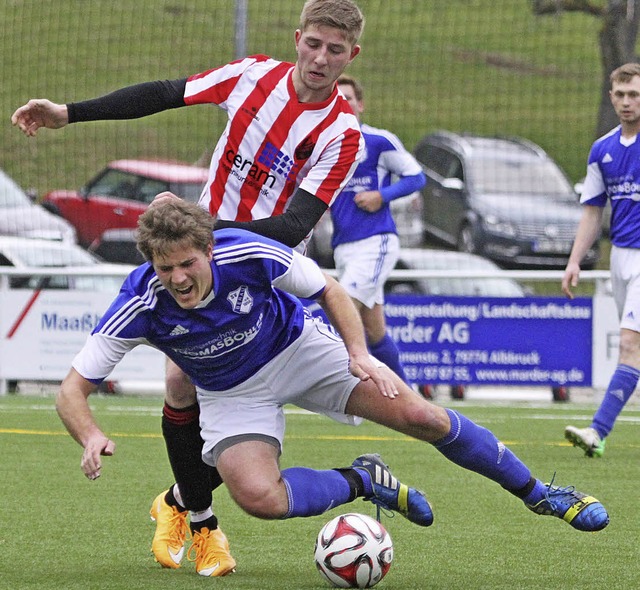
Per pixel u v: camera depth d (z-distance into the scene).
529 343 37.72
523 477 15.02
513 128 81.06
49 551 16.11
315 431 30.91
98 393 40.12
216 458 14.05
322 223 54.28
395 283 44.62
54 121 15.49
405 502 15.20
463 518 18.75
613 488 21.56
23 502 19.94
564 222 58.59
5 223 55.34
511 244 58.12
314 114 15.66
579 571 14.84
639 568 15.05
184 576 14.56
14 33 72.75
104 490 21.23
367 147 29.23
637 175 25.64
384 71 86.88
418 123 81.88
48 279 42.06
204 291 12.89
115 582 14.09
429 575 14.60
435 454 26.36
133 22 79.94
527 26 89.06
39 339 39.06
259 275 13.30
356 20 15.24
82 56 80.88
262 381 14.14
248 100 15.83
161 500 15.52
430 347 37.81
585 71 87.94
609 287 37.53
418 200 60.22
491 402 38.94
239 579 14.37
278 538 17.28
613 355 37.53
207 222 12.57
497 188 60.50
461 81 86.56
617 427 32.22
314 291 13.57
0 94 77.19
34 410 34.47
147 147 74.44
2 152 75.50
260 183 15.82
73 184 72.19
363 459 15.12
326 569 13.76
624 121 25.81
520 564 15.30
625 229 26.02
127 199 58.62
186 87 15.98
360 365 13.36
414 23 91.12
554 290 57.69
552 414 34.69
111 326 13.24
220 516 19.09
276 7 84.25
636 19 52.25
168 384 14.88
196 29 81.94
